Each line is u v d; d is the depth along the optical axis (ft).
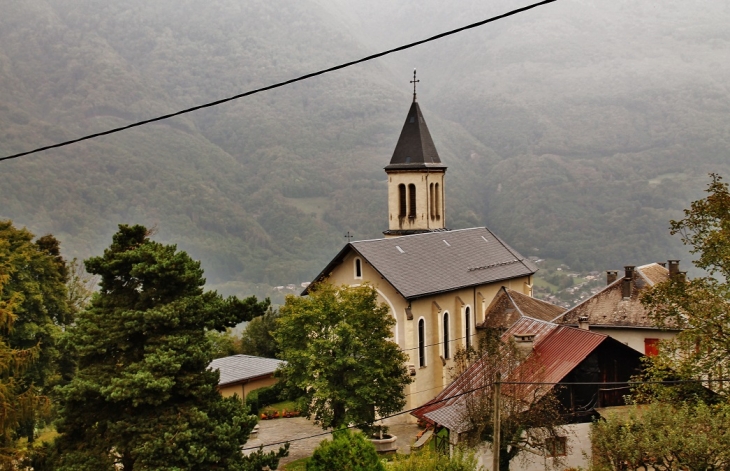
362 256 177.99
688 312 107.65
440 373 184.65
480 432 110.11
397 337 177.78
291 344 149.38
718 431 89.10
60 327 187.11
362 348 145.07
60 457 94.94
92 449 93.25
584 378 125.08
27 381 168.45
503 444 110.93
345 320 146.51
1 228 181.57
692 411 96.58
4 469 100.12
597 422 102.37
